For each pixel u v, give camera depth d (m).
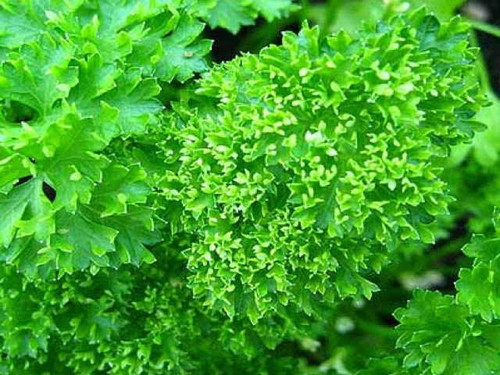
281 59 0.23
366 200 0.22
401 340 0.24
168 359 0.25
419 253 0.30
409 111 0.22
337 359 0.30
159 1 0.24
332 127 0.23
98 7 0.24
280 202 0.23
